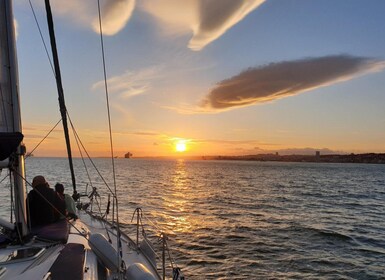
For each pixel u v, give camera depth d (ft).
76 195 35.37
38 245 18.40
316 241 63.67
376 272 46.70
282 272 45.91
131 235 58.80
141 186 181.27
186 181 238.48
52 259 16.53
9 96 16.80
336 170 552.00
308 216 94.63
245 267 47.39
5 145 14.89
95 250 17.71
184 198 132.77
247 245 59.21
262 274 44.86
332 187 207.51
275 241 62.80
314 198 142.41
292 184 225.35
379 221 89.15
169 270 43.88
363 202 132.05
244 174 368.07
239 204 118.01
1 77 16.46
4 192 82.17
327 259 52.19
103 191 139.54
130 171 375.86
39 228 20.89
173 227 73.36
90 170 344.08
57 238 19.34
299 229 74.49
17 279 14.06
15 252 17.08
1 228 20.03
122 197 124.06
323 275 45.24
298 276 44.57
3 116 16.53
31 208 21.62
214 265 47.78
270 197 142.41
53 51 28.99
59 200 22.74
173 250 54.54
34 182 22.41
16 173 17.43
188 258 50.57
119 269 16.25
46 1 28.22
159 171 402.93
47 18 28.58
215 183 223.30
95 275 15.79
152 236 60.34
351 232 72.79
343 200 137.39
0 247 17.79
